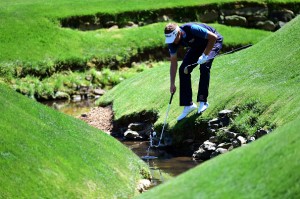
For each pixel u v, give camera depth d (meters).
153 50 75.31
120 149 33.34
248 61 46.22
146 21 81.38
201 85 39.78
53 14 77.50
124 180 29.17
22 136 27.30
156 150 40.31
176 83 48.41
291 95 36.81
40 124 29.98
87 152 29.58
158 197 20.73
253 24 84.25
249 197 18.59
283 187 18.38
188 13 83.19
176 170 34.94
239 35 79.19
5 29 72.44
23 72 66.50
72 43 73.06
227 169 20.73
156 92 47.66
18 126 28.19
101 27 78.94
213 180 20.36
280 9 85.12
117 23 79.81
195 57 38.56
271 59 44.22
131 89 52.53
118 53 73.00
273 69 42.25
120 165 30.67
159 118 43.22
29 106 31.97
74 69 69.56
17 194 23.31
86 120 50.03
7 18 74.94
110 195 26.75
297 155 19.38
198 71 48.91
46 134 29.08
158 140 41.38
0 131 26.78
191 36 37.22
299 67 40.69
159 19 82.00
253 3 84.75
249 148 21.81
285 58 43.16
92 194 25.92
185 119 40.28
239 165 20.67
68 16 77.44
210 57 38.34
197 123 39.53
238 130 37.22
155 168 35.56
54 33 73.94
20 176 24.34
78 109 57.69
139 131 44.59
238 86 41.69
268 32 82.69
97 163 28.97
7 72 65.62
